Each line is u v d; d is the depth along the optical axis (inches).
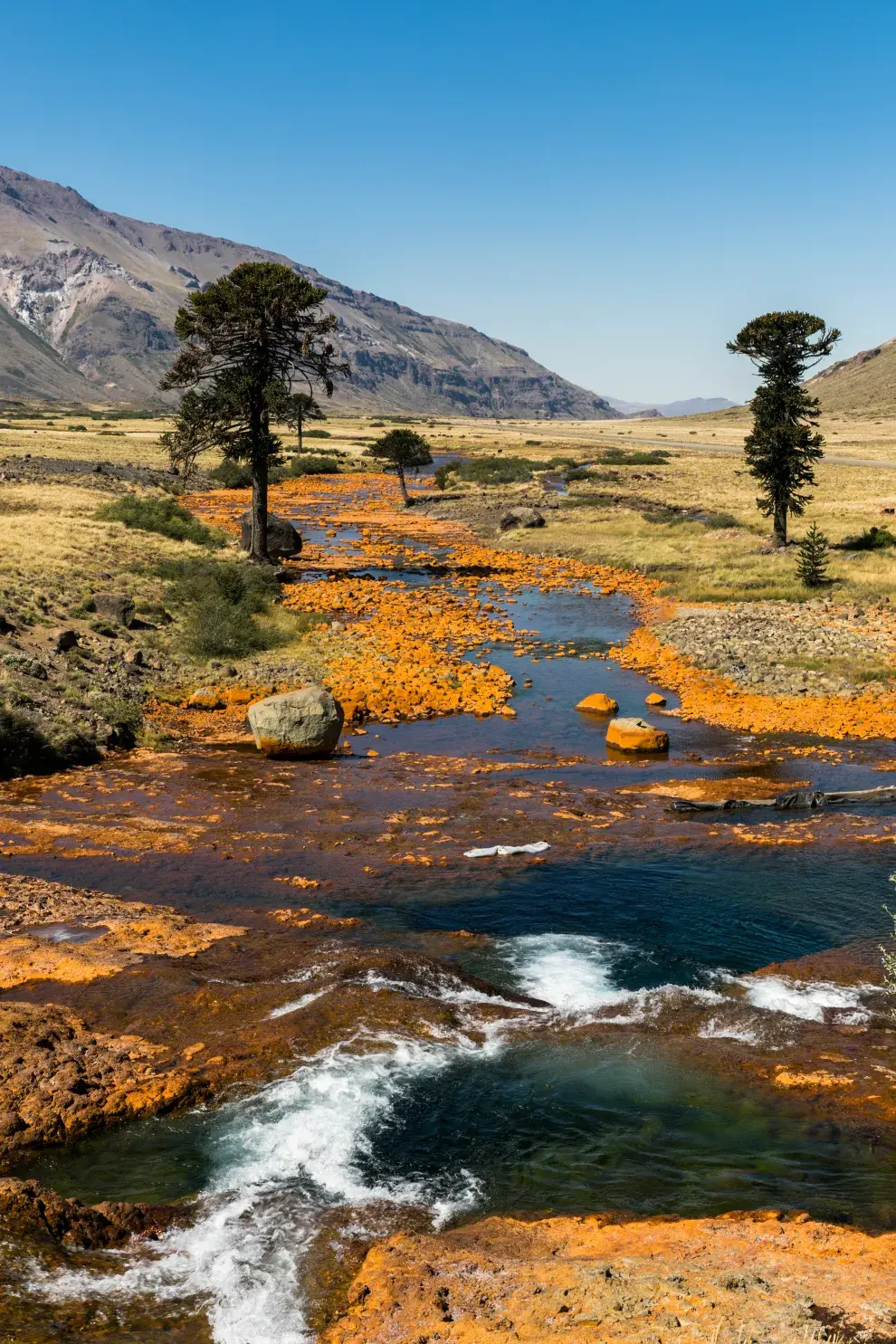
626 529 2573.8
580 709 1067.3
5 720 774.5
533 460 4694.9
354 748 907.4
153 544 1897.1
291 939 475.5
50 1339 207.6
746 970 462.9
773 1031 389.4
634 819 693.9
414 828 664.4
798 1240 242.5
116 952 440.5
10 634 1055.0
